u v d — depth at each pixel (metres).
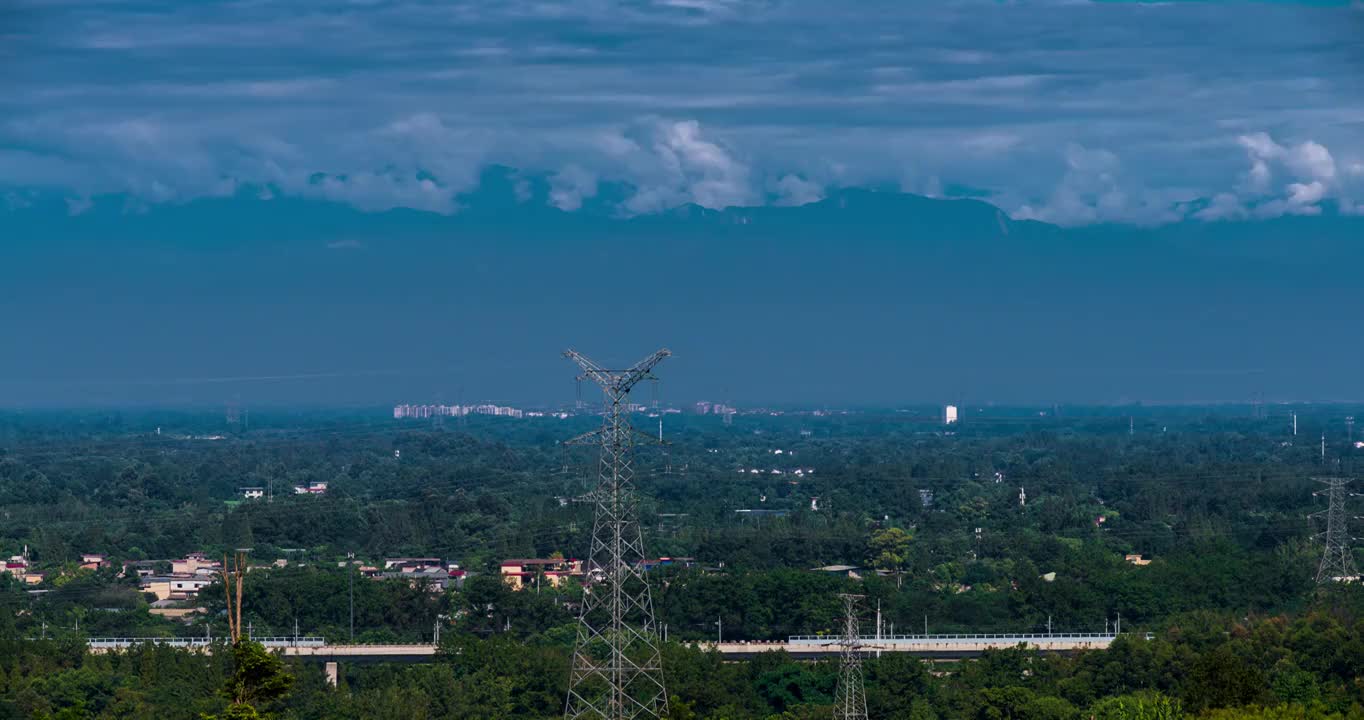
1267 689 168.00
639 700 181.38
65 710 151.50
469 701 184.25
